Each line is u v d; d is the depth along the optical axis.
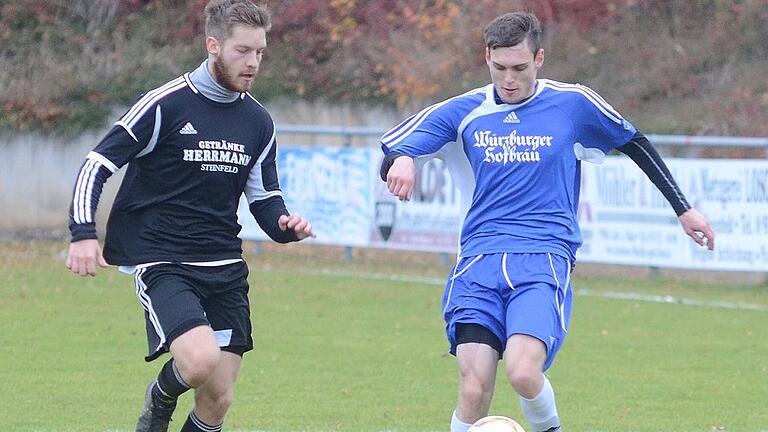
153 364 29.23
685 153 58.56
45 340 32.44
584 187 45.38
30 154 61.91
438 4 71.50
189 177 16.98
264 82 68.25
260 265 50.72
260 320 36.69
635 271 49.75
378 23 70.88
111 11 70.44
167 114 16.80
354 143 66.75
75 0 70.25
